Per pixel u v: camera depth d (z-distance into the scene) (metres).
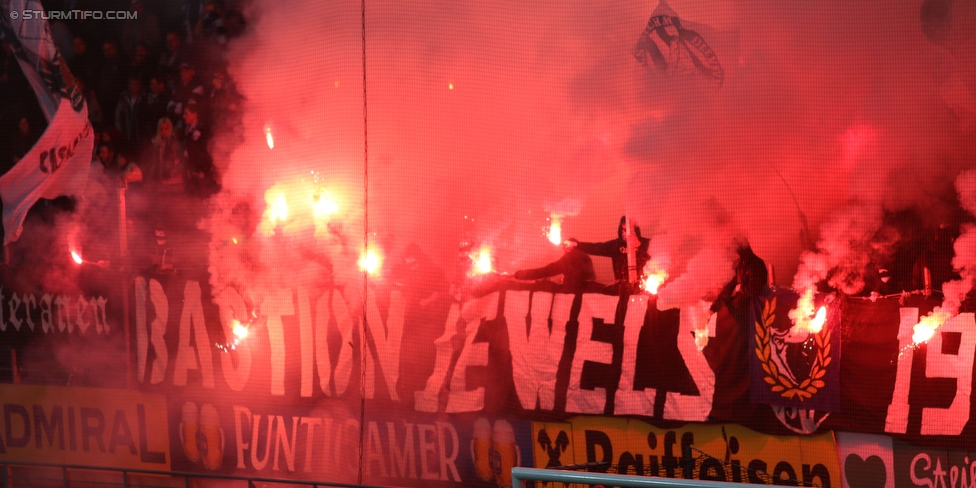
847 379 4.69
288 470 5.36
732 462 4.71
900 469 4.59
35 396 5.73
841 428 4.66
